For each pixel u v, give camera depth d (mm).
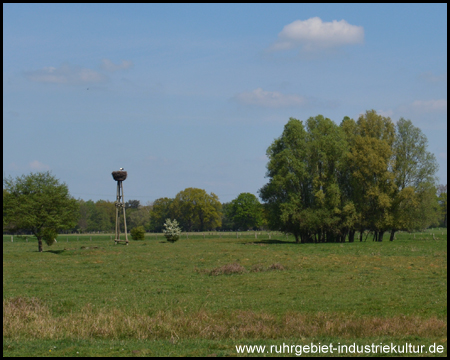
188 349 13977
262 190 76938
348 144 76062
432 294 23484
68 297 24359
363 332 16656
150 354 13250
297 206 72562
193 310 20391
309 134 74875
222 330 16688
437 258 40875
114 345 14703
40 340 15664
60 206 60156
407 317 18344
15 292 25891
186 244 71250
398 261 38625
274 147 76250
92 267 38812
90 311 19938
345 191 76125
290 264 36750
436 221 74625
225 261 41406
